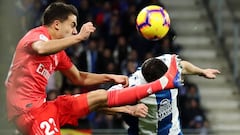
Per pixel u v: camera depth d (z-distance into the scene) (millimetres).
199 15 46562
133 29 40906
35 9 36875
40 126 18234
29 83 18344
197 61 44156
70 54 37781
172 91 19406
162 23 19031
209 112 41812
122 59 38562
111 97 18359
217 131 34406
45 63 18500
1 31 19438
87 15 41219
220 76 43312
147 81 19141
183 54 44156
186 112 36906
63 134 31875
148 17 19016
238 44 43812
